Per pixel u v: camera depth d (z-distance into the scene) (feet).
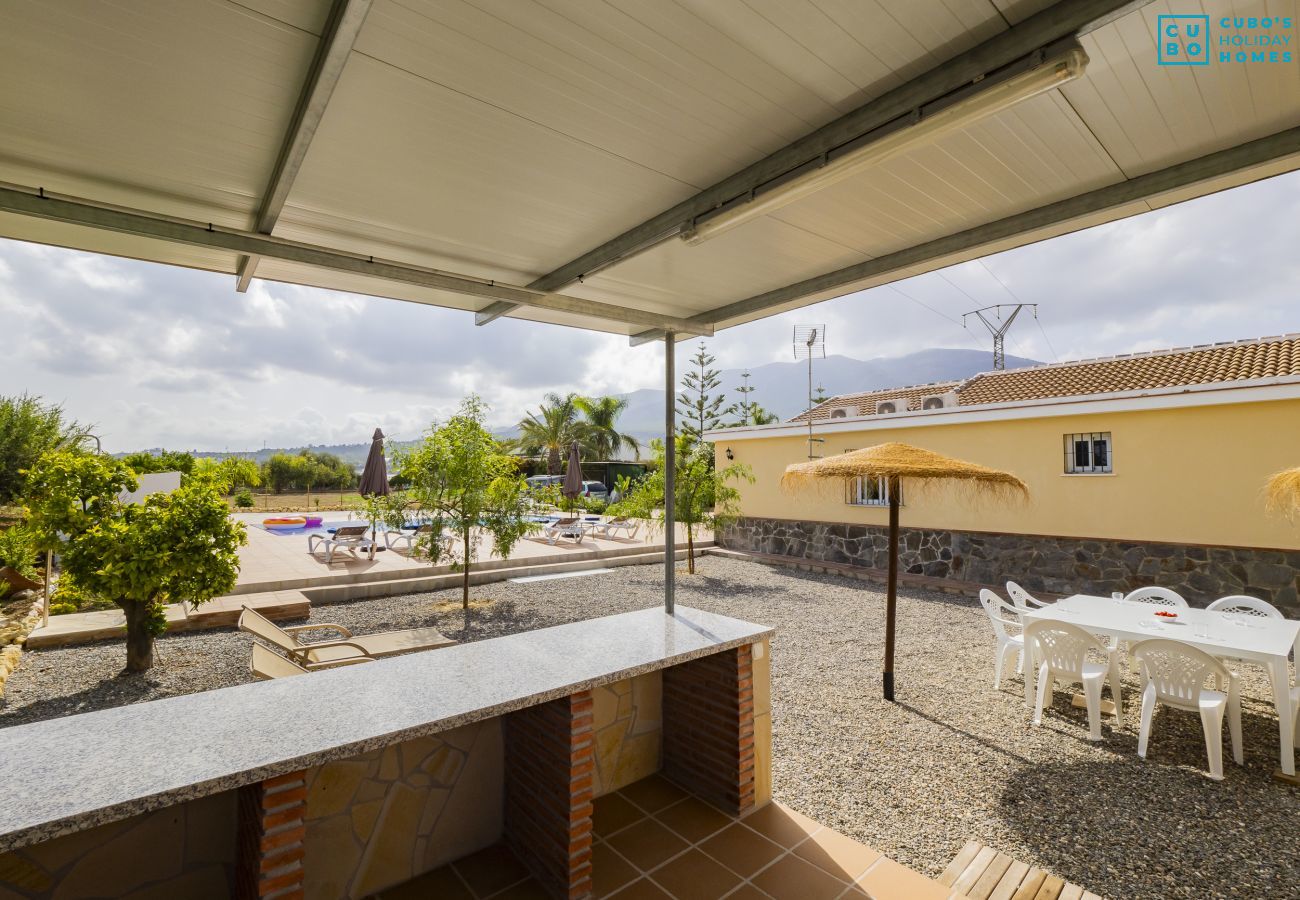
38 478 17.52
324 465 116.26
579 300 14.21
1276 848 10.13
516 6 5.95
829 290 13.92
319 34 6.19
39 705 16.63
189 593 17.99
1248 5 5.81
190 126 7.74
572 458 36.73
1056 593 30.91
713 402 103.50
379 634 19.85
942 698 17.39
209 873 7.20
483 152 8.71
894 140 7.52
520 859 8.96
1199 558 27.40
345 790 7.96
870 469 16.43
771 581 35.91
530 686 7.84
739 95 7.55
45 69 6.53
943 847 10.12
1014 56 6.42
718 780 10.56
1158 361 36.29
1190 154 8.69
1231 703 13.24
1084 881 9.28
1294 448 25.25
